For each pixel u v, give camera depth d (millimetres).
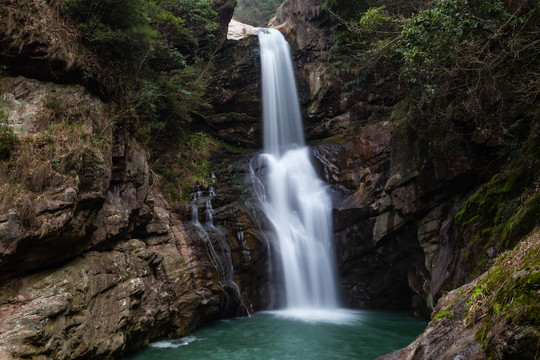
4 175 5844
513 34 7668
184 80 14266
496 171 9039
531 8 7566
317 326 10547
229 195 13820
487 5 7445
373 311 12867
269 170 16328
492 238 7004
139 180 9531
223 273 11547
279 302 12859
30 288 6008
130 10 8734
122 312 7391
